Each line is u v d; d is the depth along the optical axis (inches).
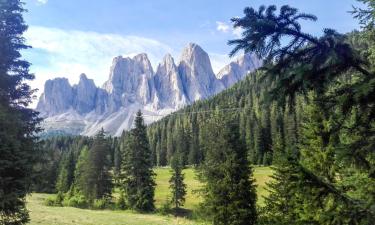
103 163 3134.8
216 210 1299.2
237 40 229.9
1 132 792.3
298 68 218.1
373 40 272.7
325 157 597.6
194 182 3784.5
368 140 232.4
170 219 2052.2
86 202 2878.9
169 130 6786.4
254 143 4672.7
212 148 1366.9
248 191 1293.1
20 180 832.3
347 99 221.1
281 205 761.0
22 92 968.3
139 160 2620.6
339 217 229.5
